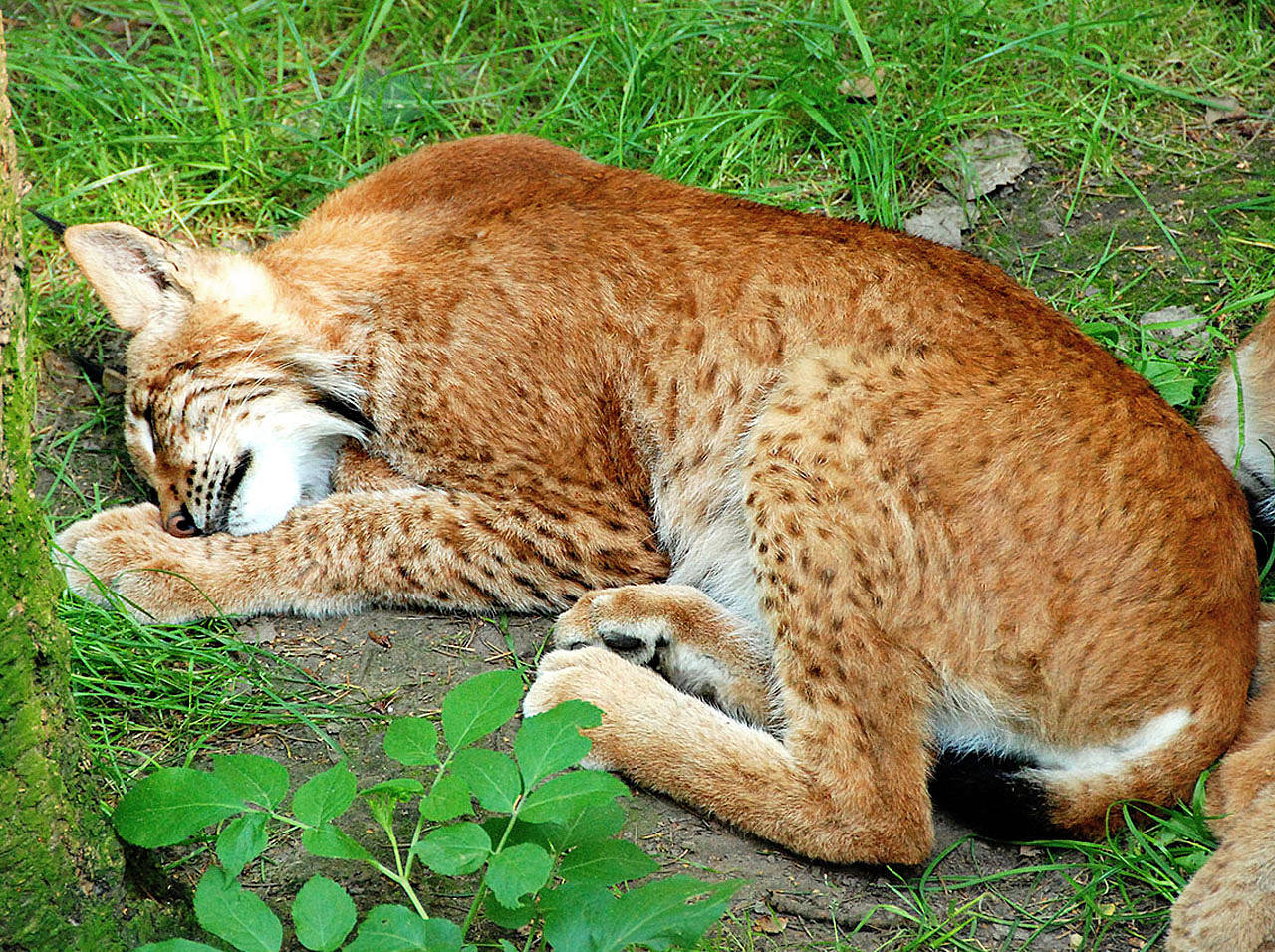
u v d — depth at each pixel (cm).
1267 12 1218
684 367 784
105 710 734
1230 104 1145
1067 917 655
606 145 1072
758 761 702
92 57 1095
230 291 827
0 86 521
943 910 661
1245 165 1100
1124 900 662
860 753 691
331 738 723
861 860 679
